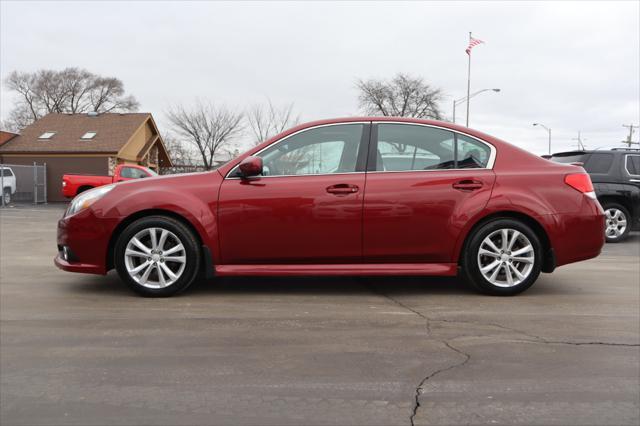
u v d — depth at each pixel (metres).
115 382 2.99
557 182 4.85
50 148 28.75
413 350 3.50
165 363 3.27
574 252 4.85
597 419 2.59
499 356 3.39
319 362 3.29
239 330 3.90
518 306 4.60
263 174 4.79
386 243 4.74
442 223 4.74
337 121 4.94
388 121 4.94
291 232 4.70
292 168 4.82
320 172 4.81
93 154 28.48
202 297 4.86
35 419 2.57
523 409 2.69
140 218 4.74
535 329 3.94
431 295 4.98
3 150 28.45
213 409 2.69
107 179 19.66
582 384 2.98
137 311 4.36
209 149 34.91
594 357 3.38
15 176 25.44
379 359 3.34
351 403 2.75
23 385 2.95
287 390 2.90
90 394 2.84
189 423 2.55
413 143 4.90
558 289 5.30
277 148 4.88
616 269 6.55
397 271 4.75
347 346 3.57
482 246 4.81
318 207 4.69
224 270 4.71
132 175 19.02
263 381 3.02
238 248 4.71
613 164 9.66
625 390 2.91
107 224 4.67
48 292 5.02
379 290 5.18
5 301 4.68
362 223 4.70
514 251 4.86
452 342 3.65
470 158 4.90
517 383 3.00
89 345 3.57
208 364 3.26
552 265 4.88
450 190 4.75
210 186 4.72
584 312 4.41
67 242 4.71
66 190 19.52
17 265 6.55
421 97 41.06
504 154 4.93
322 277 5.79
